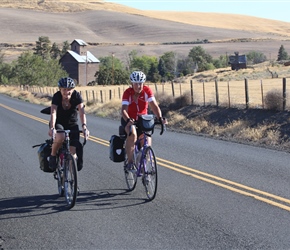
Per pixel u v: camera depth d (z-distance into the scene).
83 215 7.25
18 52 170.00
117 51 167.62
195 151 13.20
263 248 5.76
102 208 7.60
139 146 8.30
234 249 5.74
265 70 75.69
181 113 22.62
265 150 13.34
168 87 52.06
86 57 115.81
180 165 11.02
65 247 5.95
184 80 78.75
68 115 7.94
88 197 8.34
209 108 21.62
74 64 116.75
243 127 17.30
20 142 15.77
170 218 6.97
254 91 35.81
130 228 6.58
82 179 9.84
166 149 13.61
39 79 82.25
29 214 7.39
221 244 5.91
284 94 17.84
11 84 85.94
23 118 25.36
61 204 7.93
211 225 6.62
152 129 7.96
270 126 16.52
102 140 16.00
